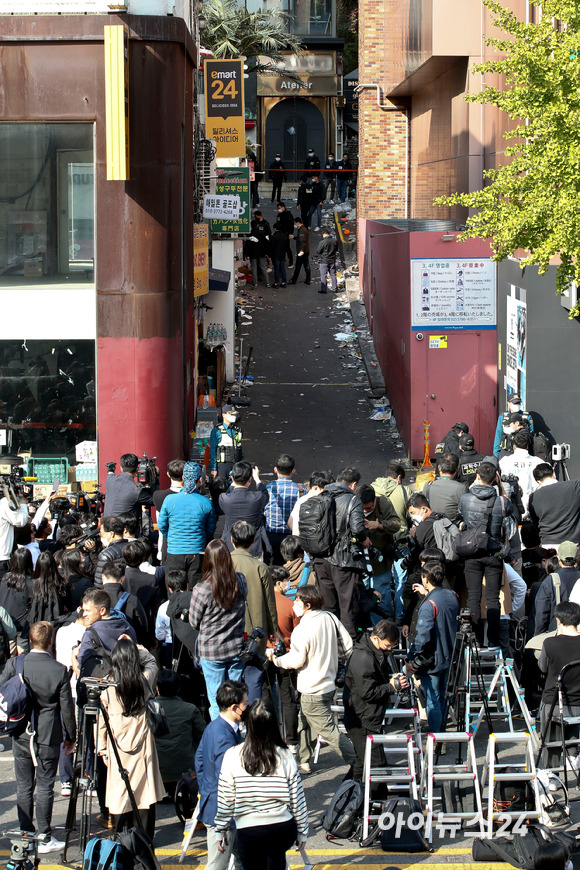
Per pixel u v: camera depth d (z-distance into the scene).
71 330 35.84
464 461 30.69
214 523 25.03
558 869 12.91
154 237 35.34
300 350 63.84
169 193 35.50
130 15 34.25
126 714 15.23
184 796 17.34
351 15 126.06
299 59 119.81
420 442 43.97
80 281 35.72
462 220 51.69
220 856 15.04
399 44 62.47
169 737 18.16
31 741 16.73
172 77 35.03
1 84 34.56
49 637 16.83
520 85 30.16
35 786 18.67
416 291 43.06
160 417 36.22
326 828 17.22
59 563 22.28
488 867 16.16
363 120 71.31
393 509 24.84
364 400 54.78
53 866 16.31
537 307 35.88
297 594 18.61
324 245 74.88
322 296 75.56
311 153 96.75
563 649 18.05
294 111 122.12
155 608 21.53
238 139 53.44
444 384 43.59
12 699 16.30
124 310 35.53
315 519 22.17
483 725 21.12
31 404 36.25
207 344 54.50
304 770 19.75
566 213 25.95
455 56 49.56
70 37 34.09
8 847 16.83
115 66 32.88
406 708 21.28
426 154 63.66
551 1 28.19
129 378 35.84
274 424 51.00
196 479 24.92
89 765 17.39
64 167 35.16
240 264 79.81
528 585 25.14
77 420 36.28
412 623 23.45
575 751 18.75
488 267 42.81
